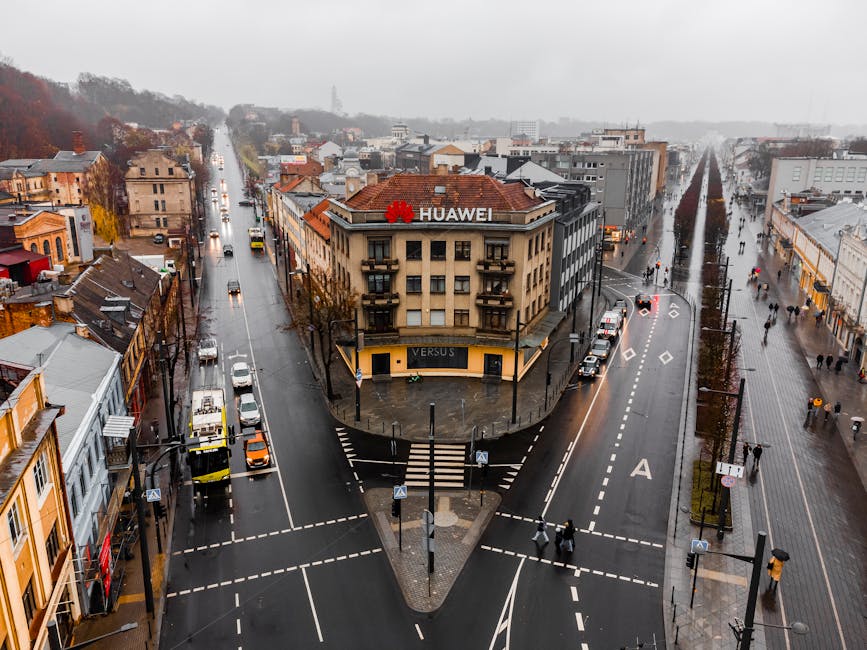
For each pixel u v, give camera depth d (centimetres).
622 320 8506
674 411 5738
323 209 9112
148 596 3253
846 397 6062
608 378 6538
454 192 6188
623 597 3425
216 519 4131
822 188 15050
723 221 14388
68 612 3033
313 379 6462
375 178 6788
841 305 7694
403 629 3197
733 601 3388
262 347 7462
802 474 4647
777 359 7094
